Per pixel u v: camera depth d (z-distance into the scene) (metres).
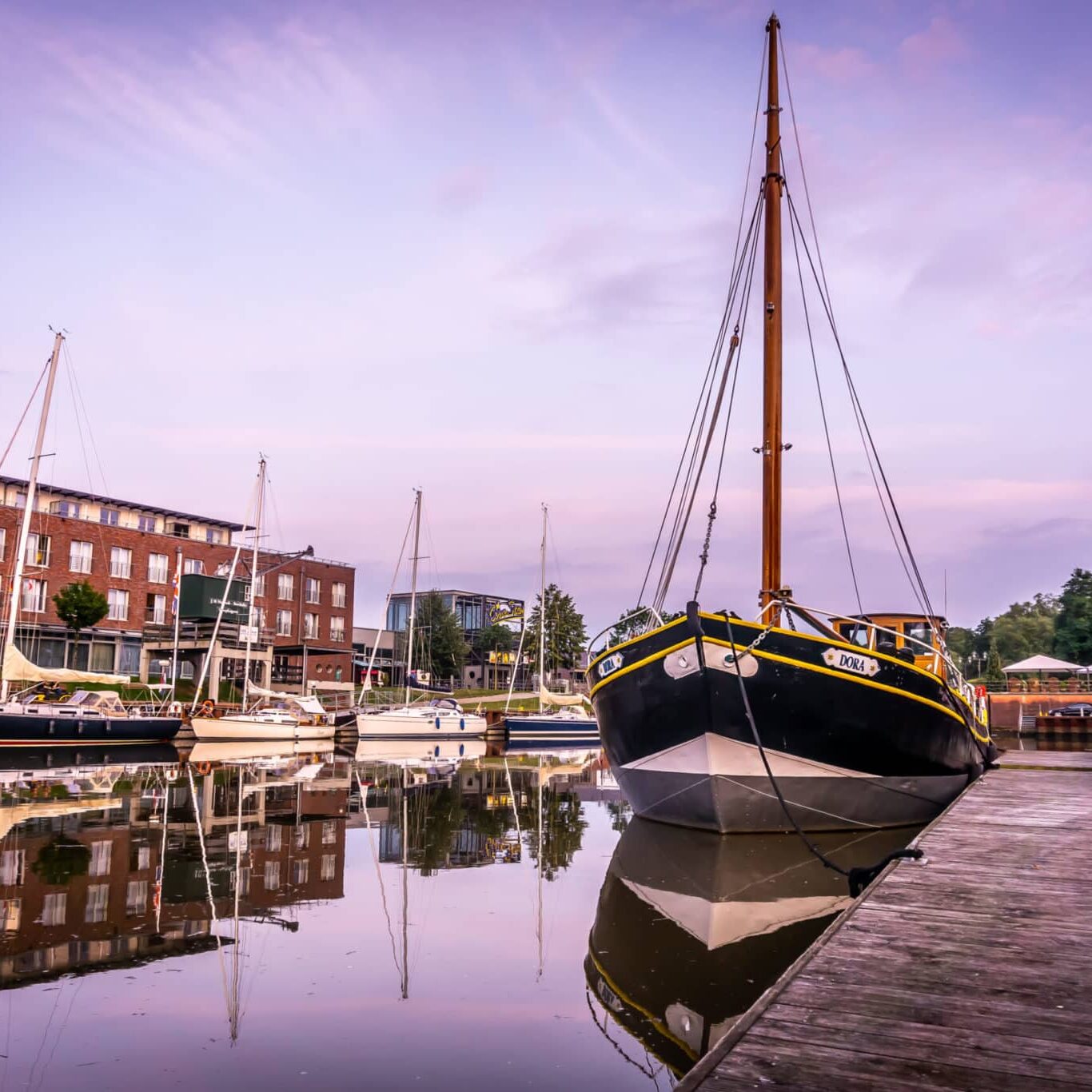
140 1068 5.88
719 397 18.16
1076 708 55.34
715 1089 3.86
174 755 37.53
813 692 14.71
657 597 18.52
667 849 14.23
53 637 53.97
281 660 67.00
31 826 16.47
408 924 9.62
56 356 40.44
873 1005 4.90
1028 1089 3.86
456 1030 6.55
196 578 57.16
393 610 91.25
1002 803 13.53
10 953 8.36
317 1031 6.51
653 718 15.37
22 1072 5.80
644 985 7.50
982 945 6.04
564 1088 5.58
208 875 12.16
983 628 125.56
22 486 55.69
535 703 70.38
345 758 38.50
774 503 17.42
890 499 20.38
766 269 18.28
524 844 15.18
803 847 14.34
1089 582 110.00
